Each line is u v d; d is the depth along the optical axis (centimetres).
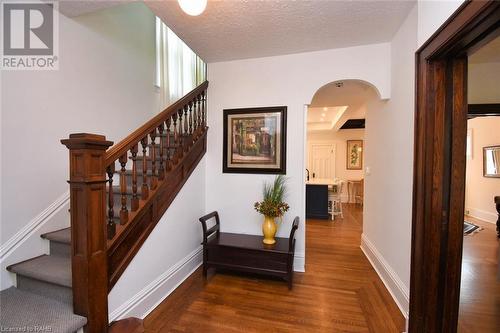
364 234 344
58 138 218
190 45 259
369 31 227
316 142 852
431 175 161
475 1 113
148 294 203
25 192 193
